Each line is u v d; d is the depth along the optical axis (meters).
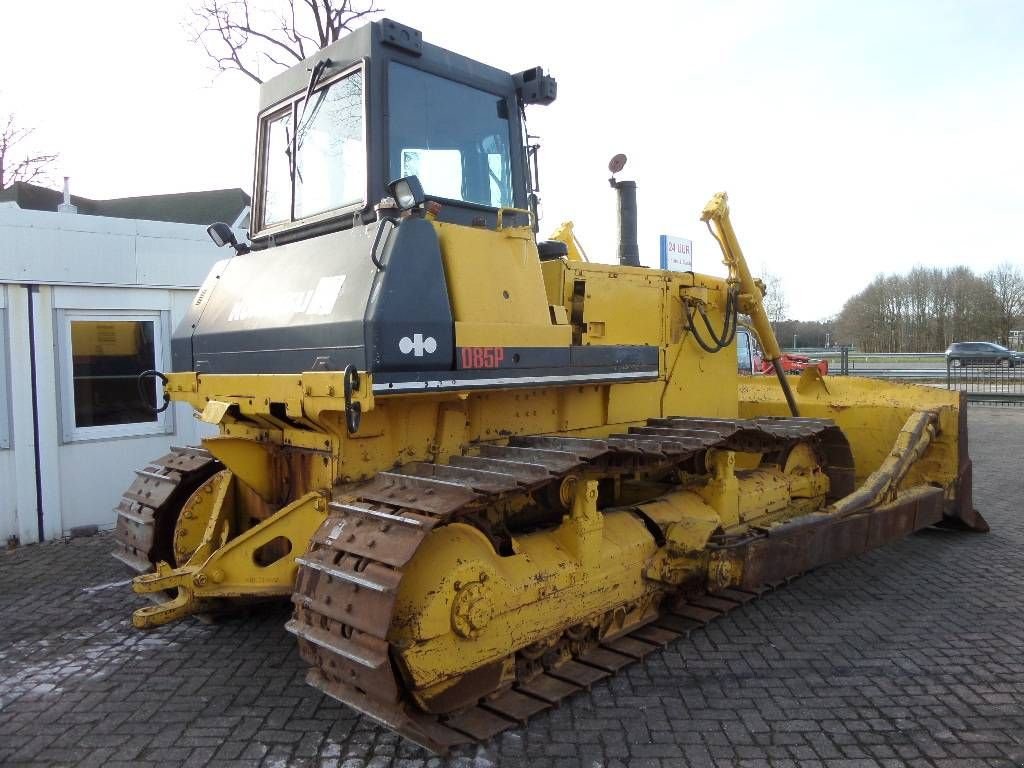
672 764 3.30
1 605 5.38
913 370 25.03
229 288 4.66
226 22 15.02
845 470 6.27
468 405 4.23
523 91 4.73
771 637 4.69
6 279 6.81
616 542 4.34
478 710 3.65
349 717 3.73
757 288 6.60
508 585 3.61
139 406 7.78
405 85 4.12
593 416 4.96
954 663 4.32
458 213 4.28
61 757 3.39
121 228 7.47
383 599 3.10
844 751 3.41
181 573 4.00
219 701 3.91
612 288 5.18
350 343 3.52
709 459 5.17
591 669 4.12
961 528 7.19
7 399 6.91
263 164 5.03
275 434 4.23
